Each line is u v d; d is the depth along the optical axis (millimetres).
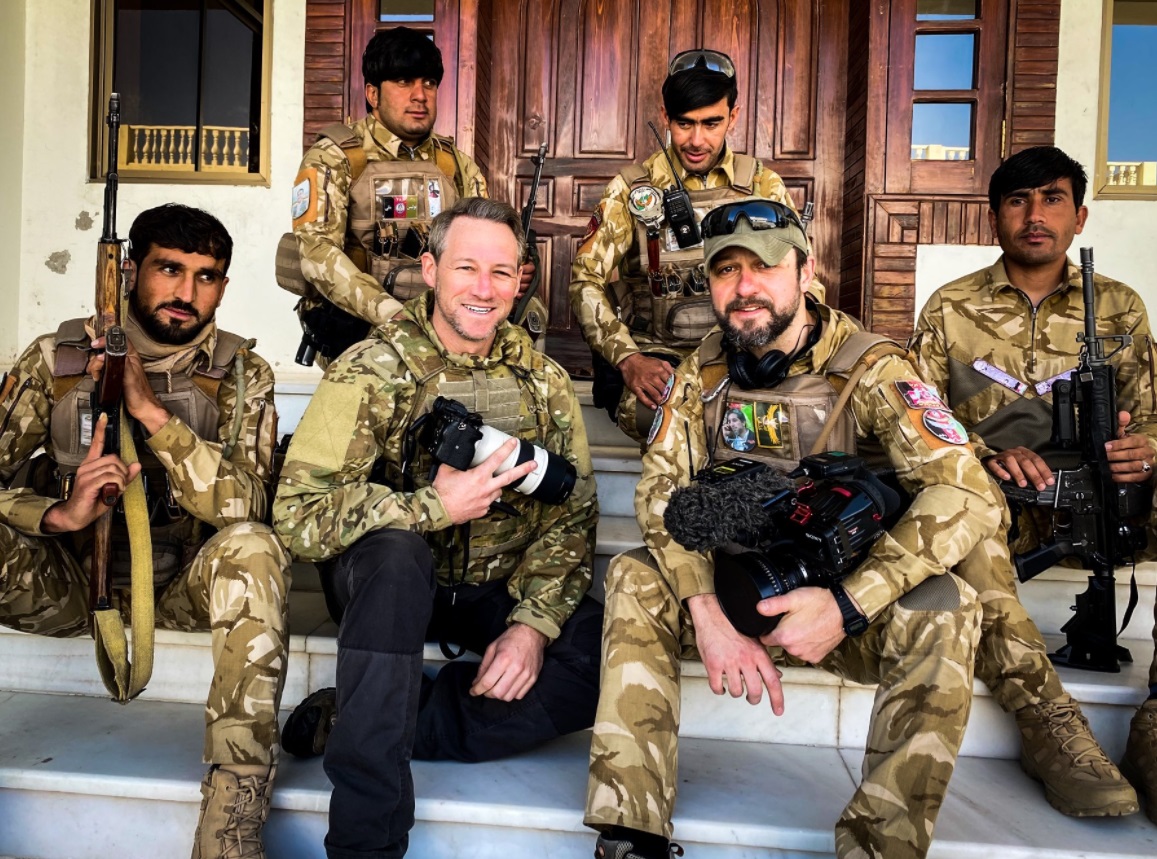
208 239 1899
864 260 3881
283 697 2074
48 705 2115
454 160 2824
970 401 2449
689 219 2682
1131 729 1827
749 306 1768
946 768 1456
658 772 1540
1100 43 3863
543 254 4262
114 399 1723
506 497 1917
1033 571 2113
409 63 2604
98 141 4277
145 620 1709
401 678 1521
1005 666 1841
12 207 4230
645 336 2857
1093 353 2152
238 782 1563
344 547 1671
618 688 1587
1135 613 2371
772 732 2029
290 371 4254
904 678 1528
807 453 1802
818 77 4156
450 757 1861
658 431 1875
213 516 1810
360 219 2621
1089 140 3898
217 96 4262
